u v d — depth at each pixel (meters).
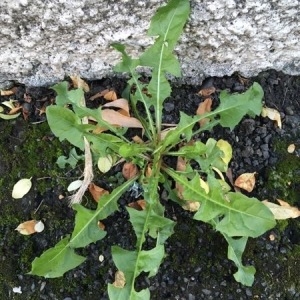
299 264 0.43
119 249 0.37
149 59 0.39
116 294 0.36
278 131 0.45
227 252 0.43
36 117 0.45
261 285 0.43
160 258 0.37
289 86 0.46
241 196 0.37
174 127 0.44
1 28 0.39
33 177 0.44
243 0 0.38
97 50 0.42
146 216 0.38
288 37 0.41
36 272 0.37
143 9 0.38
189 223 0.43
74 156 0.43
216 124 0.43
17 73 0.45
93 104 0.45
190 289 0.43
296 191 0.44
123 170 0.43
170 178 0.43
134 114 0.44
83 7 0.38
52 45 0.42
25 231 0.43
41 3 0.37
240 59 0.44
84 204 0.43
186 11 0.37
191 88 0.46
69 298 0.42
